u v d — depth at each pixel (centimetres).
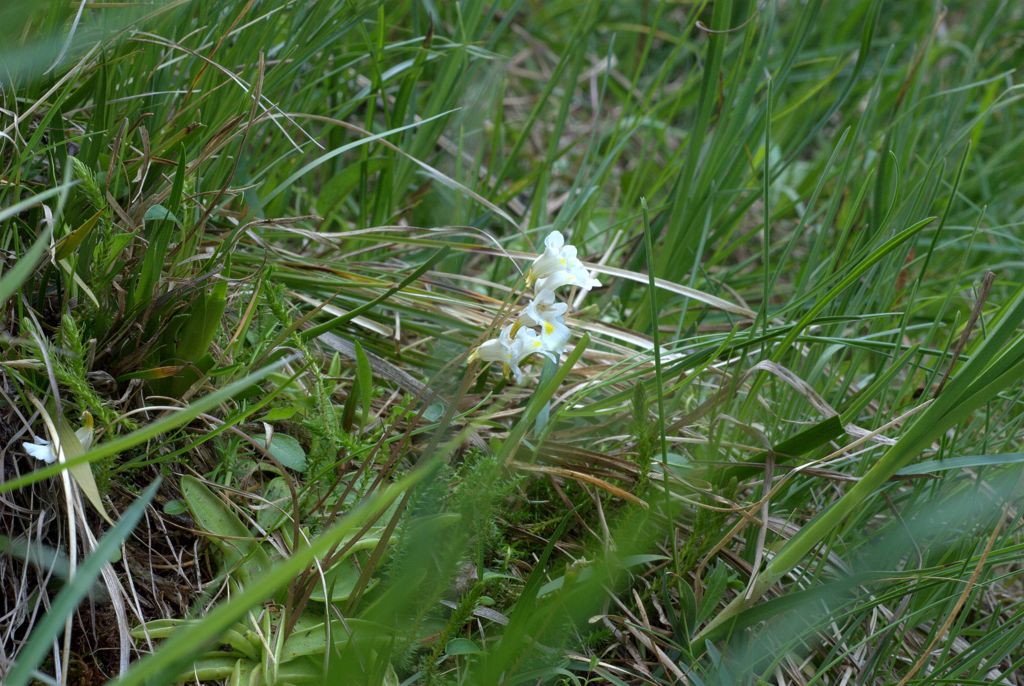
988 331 48
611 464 46
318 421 44
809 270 54
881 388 50
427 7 55
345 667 40
